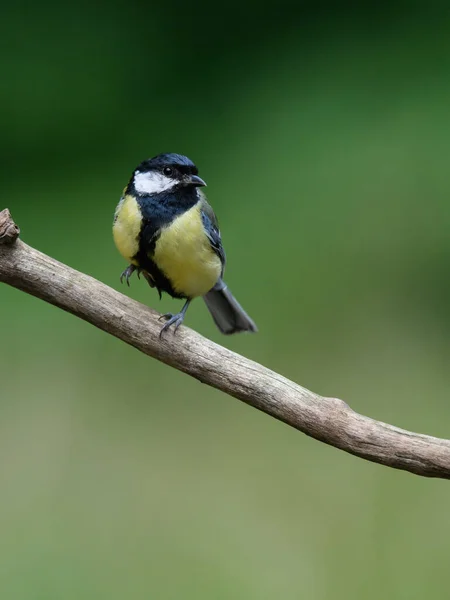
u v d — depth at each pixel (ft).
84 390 35.47
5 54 54.54
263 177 47.93
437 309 40.27
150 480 31.22
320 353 38.11
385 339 39.06
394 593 26.89
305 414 19.22
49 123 52.80
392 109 49.16
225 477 31.24
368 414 35.17
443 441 18.56
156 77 54.54
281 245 43.75
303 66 52.39
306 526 28.99
